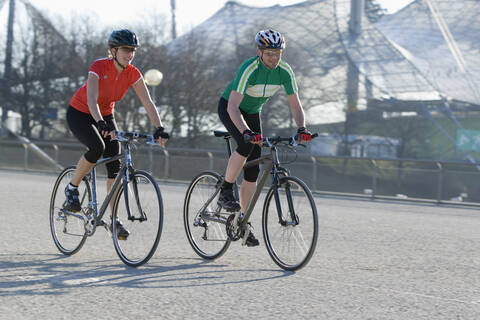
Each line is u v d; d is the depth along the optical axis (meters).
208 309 5.27
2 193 17.06
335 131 84.69
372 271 7.23
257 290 6.01
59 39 63.03
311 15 98.00
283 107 70.69
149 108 7.51
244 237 7.39
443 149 84.25
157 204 6.86
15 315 5.03
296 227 6.92
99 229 10.20
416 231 11.84
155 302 5.48
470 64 94.06
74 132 7.59
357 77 88.75
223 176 7.61
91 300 5.52
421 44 100.12
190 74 60.41
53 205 8.17
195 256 7.96
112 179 7.60
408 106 86.25
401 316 5.16
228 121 7.48
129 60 7.38
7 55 64.00
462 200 21.62
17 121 65.19
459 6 105.81
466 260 8.34
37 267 6.97
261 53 6.99
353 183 23.80
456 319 5.11
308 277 6.70
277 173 7.12
